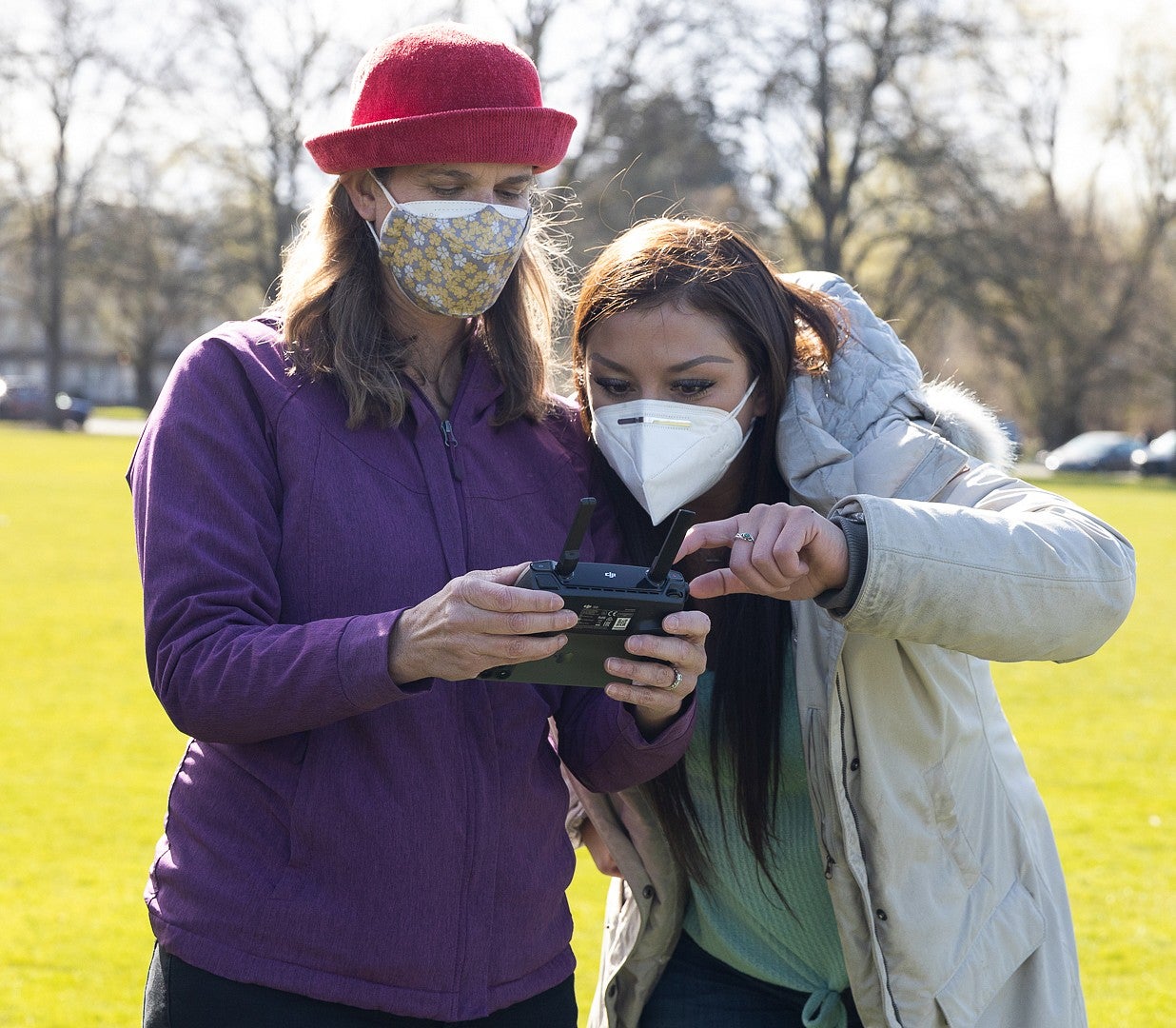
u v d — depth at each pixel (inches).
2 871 217.9
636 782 88.0
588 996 177.0
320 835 77.4
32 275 1996.8
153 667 77.3
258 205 1699.1
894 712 87.1
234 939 77.1
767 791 95.0
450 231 82.2
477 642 69.4
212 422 79.7
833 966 99.0
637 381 90.7
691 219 95.7
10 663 381.7
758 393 93.6
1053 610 78.7
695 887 101.5
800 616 91.0
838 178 1560.0
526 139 81.7
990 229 1449.3
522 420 90.8
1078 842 245.6
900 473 86.7
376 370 81.5
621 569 74.0
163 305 2209.6
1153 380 1813.5
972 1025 88.2
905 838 87.6
